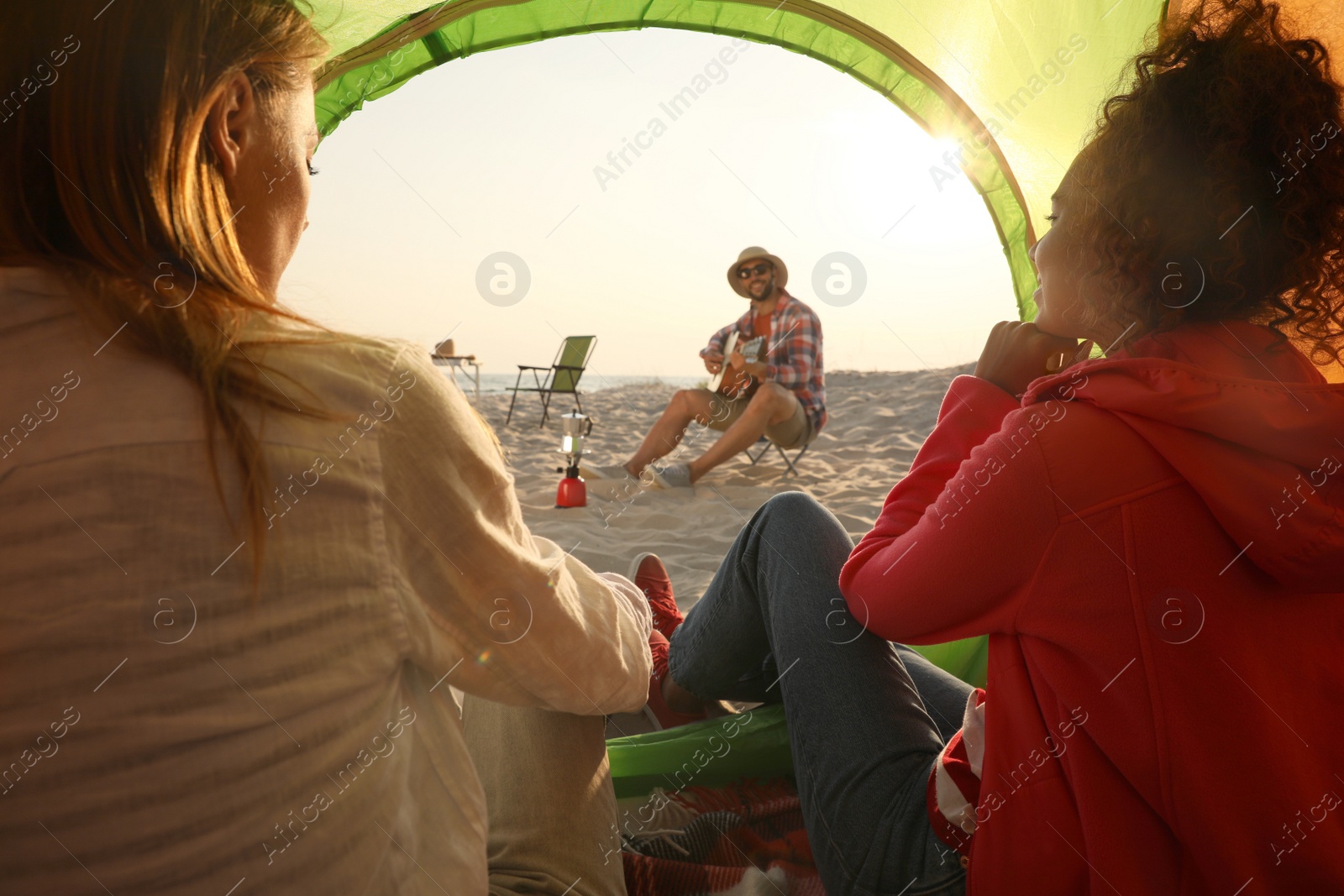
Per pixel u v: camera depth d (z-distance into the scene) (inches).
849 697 40.8
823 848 39.9
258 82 24.9
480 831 27.1
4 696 19.3
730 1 88.6
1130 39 69.3
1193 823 29.6
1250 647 29.9
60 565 19.5
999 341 42.0
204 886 20.5
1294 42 32.0
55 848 19.5
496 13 84.4
